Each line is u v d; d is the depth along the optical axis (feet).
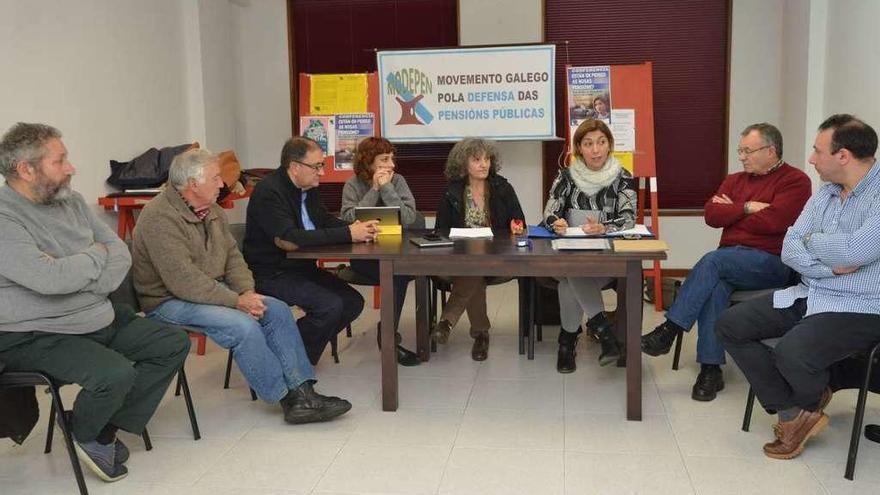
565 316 11.06
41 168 7.37
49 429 8.61
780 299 8.26
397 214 10.94
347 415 9.57
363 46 19.02
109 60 13.56
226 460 8.30
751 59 17.66
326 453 8.43
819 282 7.95
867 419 9.04
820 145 7.91
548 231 10.82
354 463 8.15
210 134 17.25
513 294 17.01
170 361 8.24
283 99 19.39
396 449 8.49
